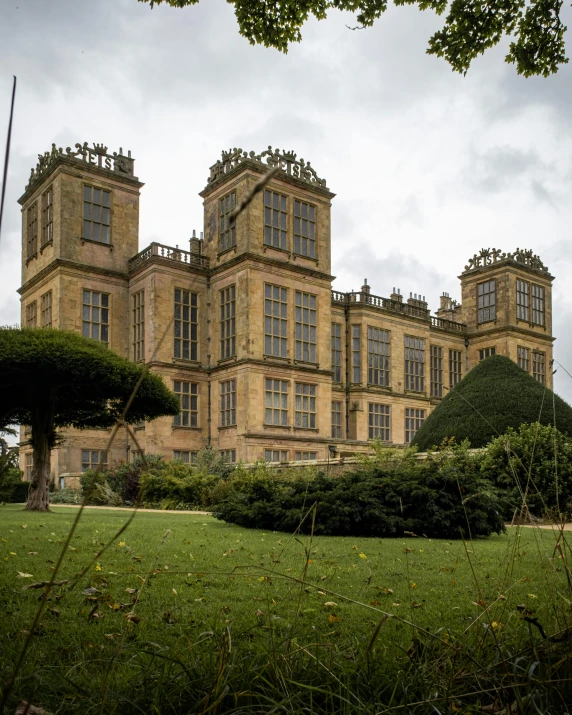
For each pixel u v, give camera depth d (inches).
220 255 1359.5
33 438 816.9
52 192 1355.8
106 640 162.1
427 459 776.3
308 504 499.8
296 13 363.3
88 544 376.2
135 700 110.1
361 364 1604.3
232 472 992.9
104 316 1355.8
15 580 246.2
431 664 124.9
